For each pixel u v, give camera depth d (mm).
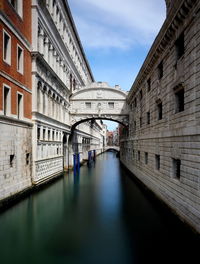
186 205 10281
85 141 47719
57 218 12234
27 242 9430
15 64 14672
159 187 14836
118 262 7918
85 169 34938
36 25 17516
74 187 20516
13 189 14039
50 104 22250
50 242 9414
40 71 18797
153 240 9664
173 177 12445
